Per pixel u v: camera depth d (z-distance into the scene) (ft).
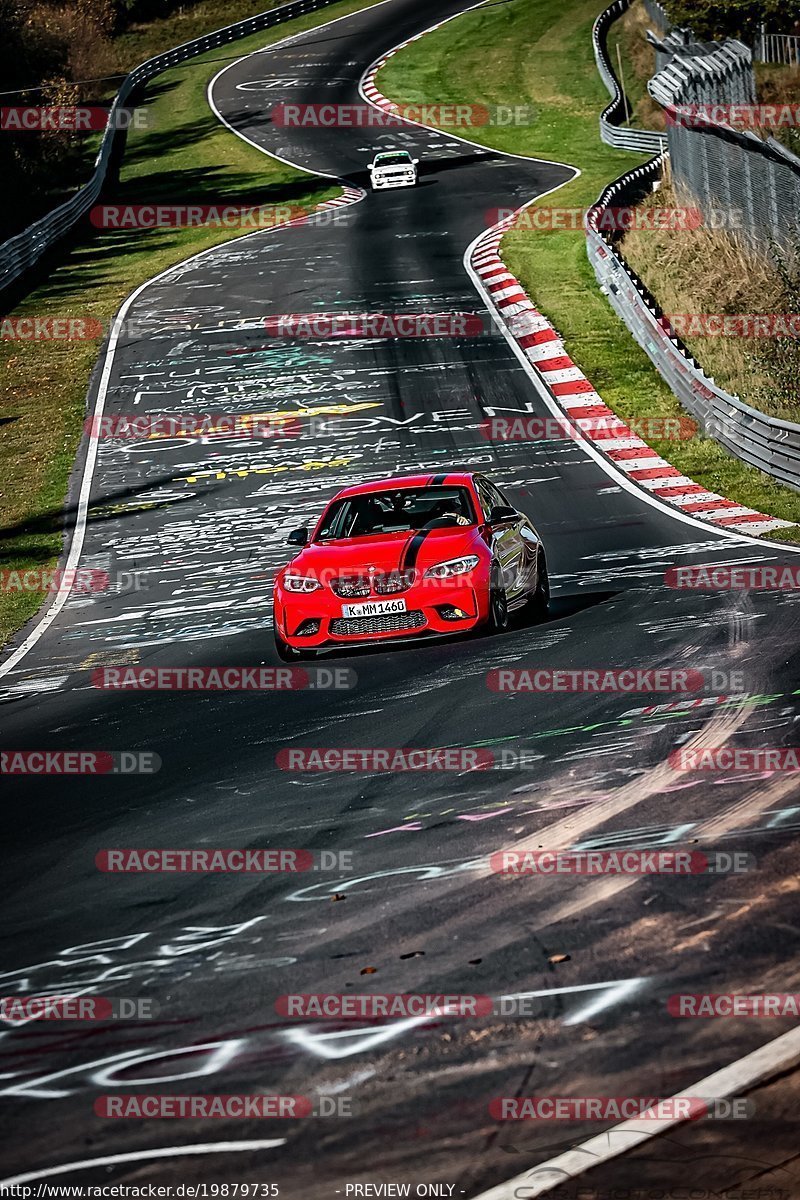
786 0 590.55
